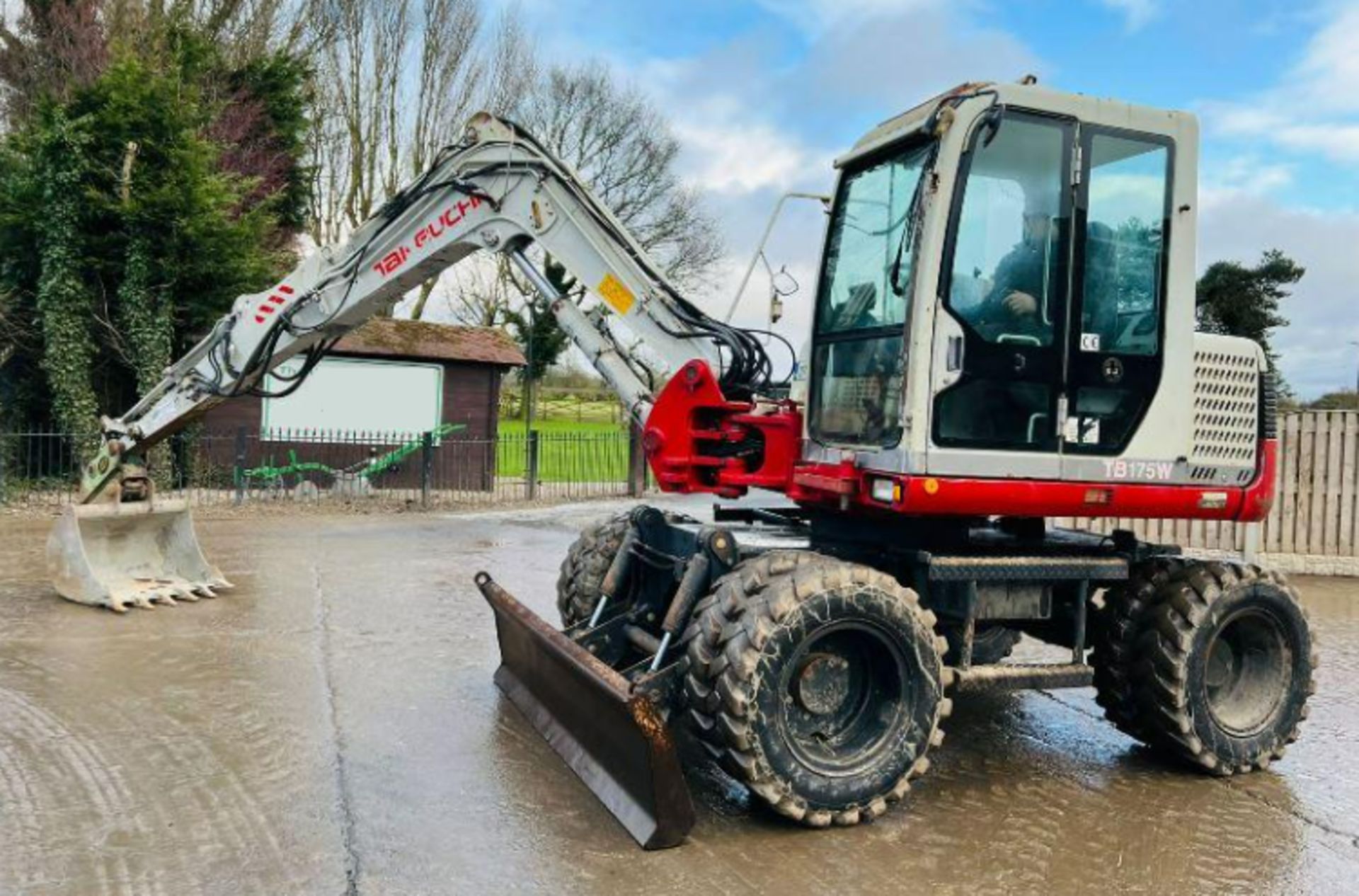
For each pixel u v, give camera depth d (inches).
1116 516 178.9
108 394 597.9
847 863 142.9
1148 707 184.7
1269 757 188.2
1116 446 177.2
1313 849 154.6
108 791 155.7
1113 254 176.9
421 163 1032.8
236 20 835.4
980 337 166.1
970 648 174.6
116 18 718.5
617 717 151.2
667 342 211.2
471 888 130.1
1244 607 186.2
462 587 334.0
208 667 225.9
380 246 247.0
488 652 247.6
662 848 143.8
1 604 281.7
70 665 223.8
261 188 762.2
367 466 645.3
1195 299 183.2
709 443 196.2
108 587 280.2
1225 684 193.8
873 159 183.6
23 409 585.9
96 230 564.4
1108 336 176.4
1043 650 283.9
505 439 729.6
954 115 162.1
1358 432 414.3
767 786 148.4
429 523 505.4
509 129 230.1
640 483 668.7
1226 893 138.3
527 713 192.9
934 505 163.2
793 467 191.8
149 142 557.3
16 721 185.8
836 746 157.9
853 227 188.2
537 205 225.1
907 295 166.2
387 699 207.2
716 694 149.0
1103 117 174.4
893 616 156.6
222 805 152.1
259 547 405.1
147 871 130.6
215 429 622.8
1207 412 186.5
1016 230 169.8
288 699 204.1
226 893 125.7
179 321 586.9
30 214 546.3
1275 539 426.6
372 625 273.0
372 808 153.3
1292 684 192.2
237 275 589.6
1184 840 155.9
